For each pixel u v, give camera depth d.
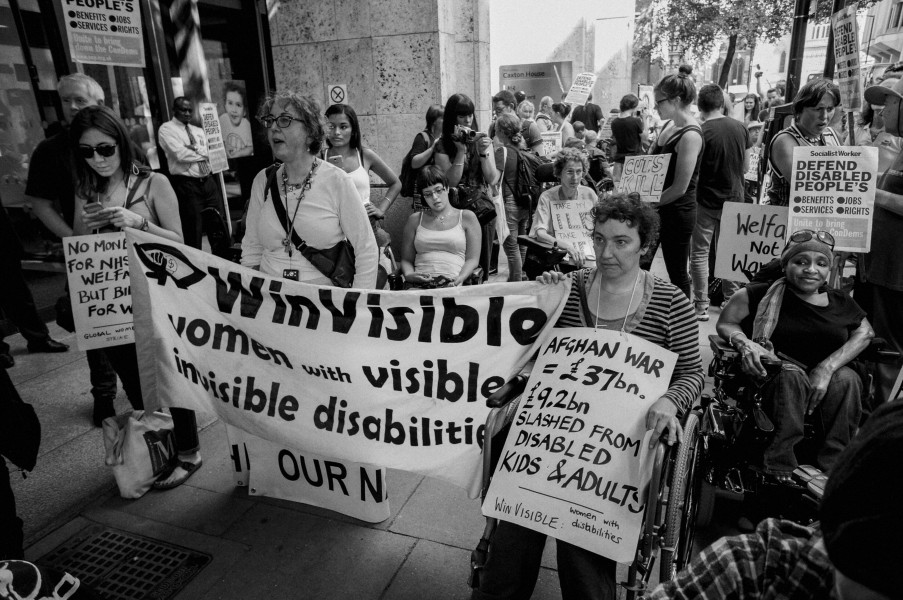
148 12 5.18
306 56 7.61
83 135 2.95
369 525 3.00
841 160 3.42
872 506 0.66
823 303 2.92
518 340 2.54
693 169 4.76
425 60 7.15
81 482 3.41
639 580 2.03
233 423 3.00
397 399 2.71
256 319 2.85
